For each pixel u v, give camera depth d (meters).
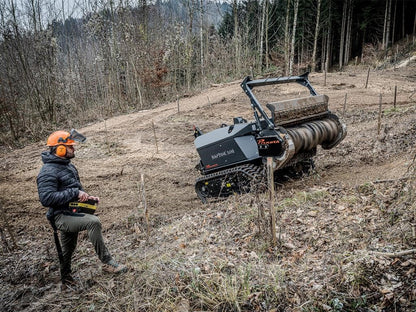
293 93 17.64
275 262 3.88
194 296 3.46
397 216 4.17
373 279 3.21
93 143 12.10
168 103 20.02
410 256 3.32
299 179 6.59
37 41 16.78
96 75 25.55
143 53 23.08
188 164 9.51
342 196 5.27
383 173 6.17
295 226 4.60
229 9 34.88
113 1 21.78
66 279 3.93
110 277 4.01
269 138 5.32
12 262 4.84
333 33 41.62
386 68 29.91
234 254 4.16
